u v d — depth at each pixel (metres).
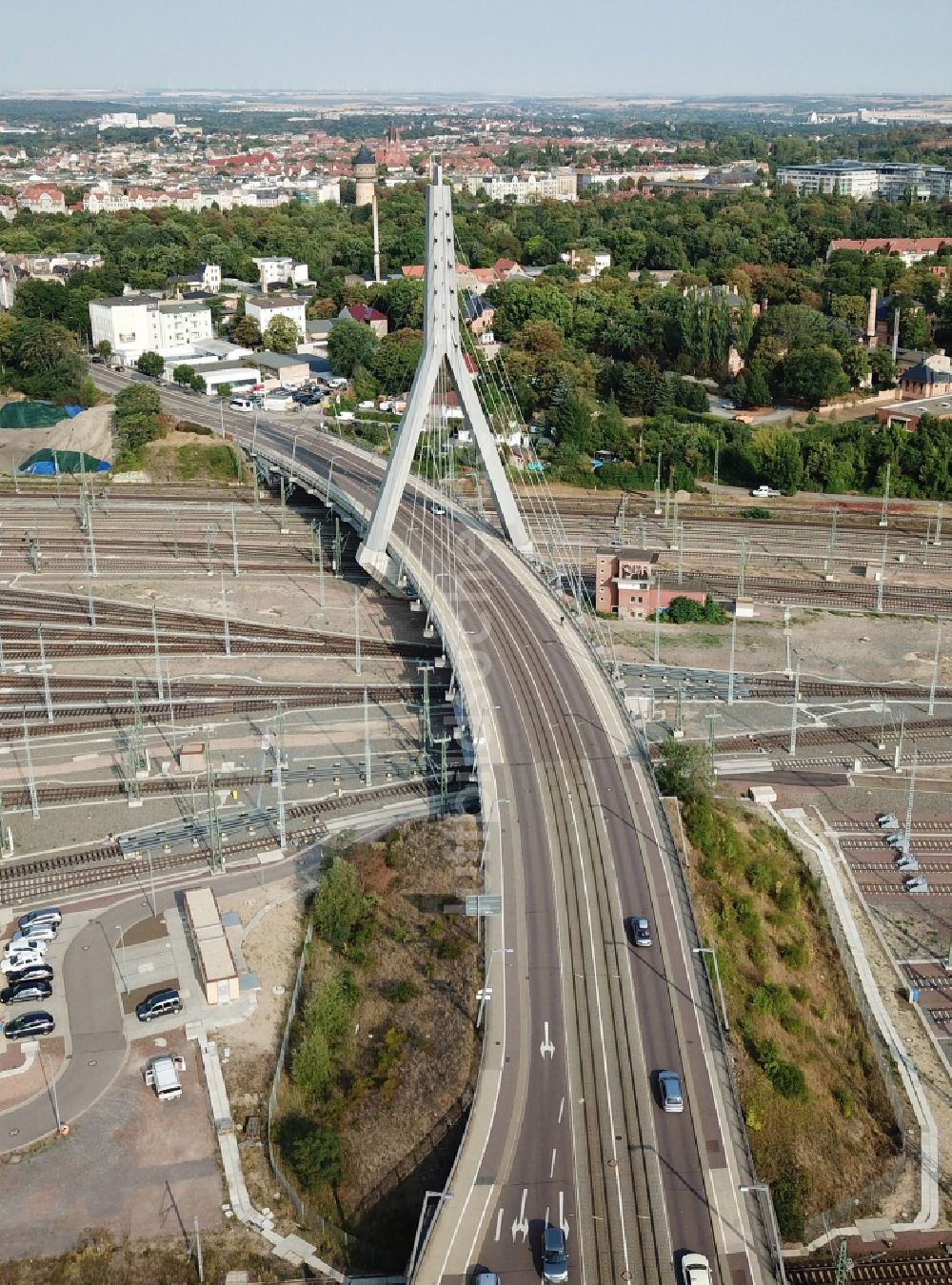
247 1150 122.25
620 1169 113.00
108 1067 131.62
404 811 177.50
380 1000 139.75
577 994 133.00
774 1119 124.75
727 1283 102.56
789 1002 140.12
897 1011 146.75
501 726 182.75
